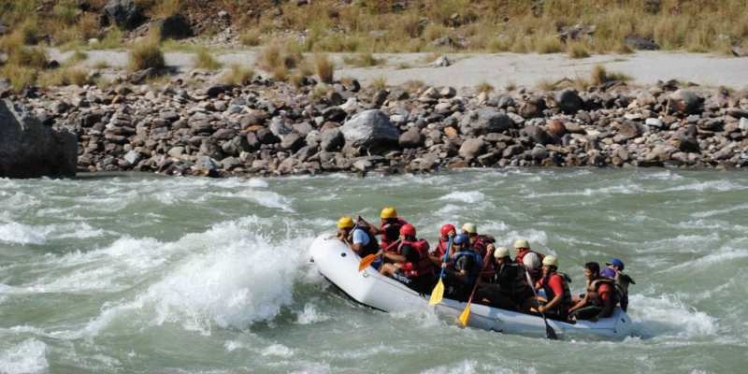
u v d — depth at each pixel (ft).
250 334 85.87
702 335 87.97
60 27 264.11
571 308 88.84
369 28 264.11
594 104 182.39
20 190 141.38
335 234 102.58
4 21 265.75
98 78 209.97
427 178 150.61
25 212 126.72
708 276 102.27
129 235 116.88
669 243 114.93
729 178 148.66
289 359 80.53
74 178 153.58
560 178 150.00
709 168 157.48
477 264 90.68
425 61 221.05
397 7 274.36
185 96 192.03
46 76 211.41
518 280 90.12
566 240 115.85
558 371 78.54
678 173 153.17
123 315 87.71
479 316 88.48
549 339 86.28
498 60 219.82
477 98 188.44
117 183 148.25
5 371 76.07
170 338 83.76
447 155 163.02
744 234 117.08
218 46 253.03
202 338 84.17
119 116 178.81
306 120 177.37
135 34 263.90
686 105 175.83
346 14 270.05
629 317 89.45
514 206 132.26
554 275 89.40
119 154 166.40
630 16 250.98
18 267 102.78
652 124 173.37
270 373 77.77
